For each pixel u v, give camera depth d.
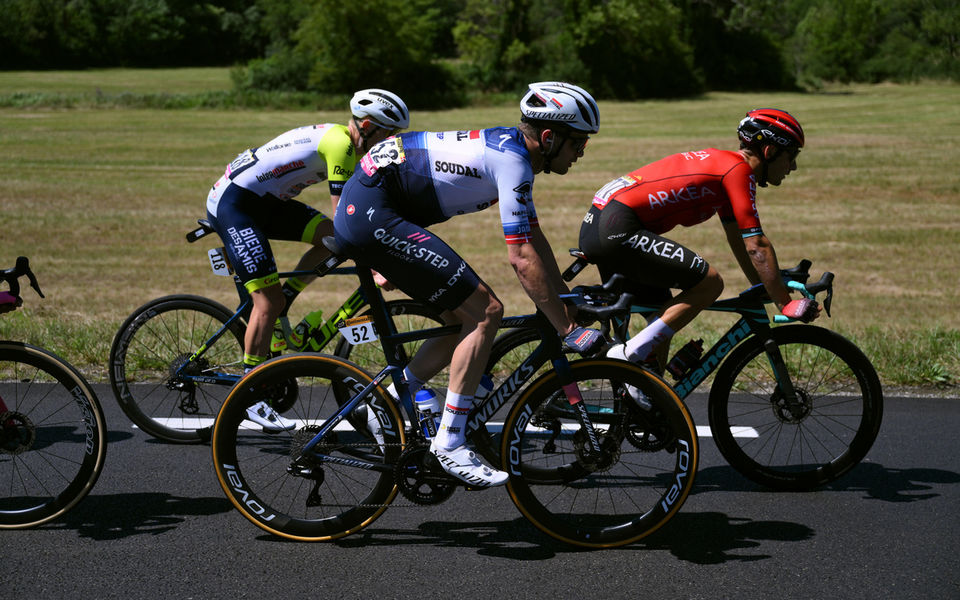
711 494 3.55
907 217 15.73
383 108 3.76
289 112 45.50
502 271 11.34
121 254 12.27
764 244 3.40
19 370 4.77
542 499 3.47
